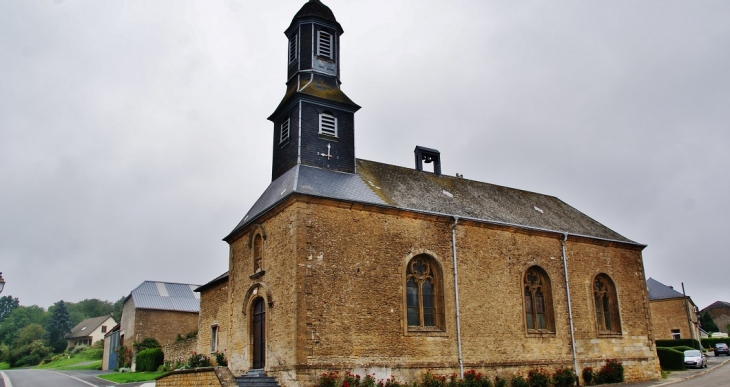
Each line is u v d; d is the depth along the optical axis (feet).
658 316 195.42
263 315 69.36
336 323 62.69
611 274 89.51
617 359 84.79
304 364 59.36
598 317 86.69
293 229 64.03
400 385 63.67
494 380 71.97
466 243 75.82
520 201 94.89
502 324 75.25
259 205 77.10
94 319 342.64
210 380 60.13
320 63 80.48
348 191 70.18
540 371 76.43
